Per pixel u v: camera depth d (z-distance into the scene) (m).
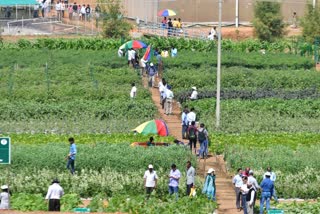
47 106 123.88
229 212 88.88
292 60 153.88
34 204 84.88
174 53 155.62
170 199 88.62
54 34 172.88
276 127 119.50
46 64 141.50
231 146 107.19
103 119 122.75
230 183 97.88
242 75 141.38
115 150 100.56
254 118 122.38
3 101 126.12
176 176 90.12
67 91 131.62
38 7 175.62
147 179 90.62
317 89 139.00
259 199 92.19
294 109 126.38
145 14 178.75
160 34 170.50
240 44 164.62
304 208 87.31
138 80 139.75
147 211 84.44
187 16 181.00
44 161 96.88
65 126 117.50
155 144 105.94
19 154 97.38
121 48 151.00
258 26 170.12
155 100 132.62
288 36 175.00
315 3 172.00
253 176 91.31
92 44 162.00
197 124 115.81
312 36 166.75
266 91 135.00
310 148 106.94
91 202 85.81
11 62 148.50
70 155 96.38
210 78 139.75
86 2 187.38
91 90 132.12
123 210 84.44
